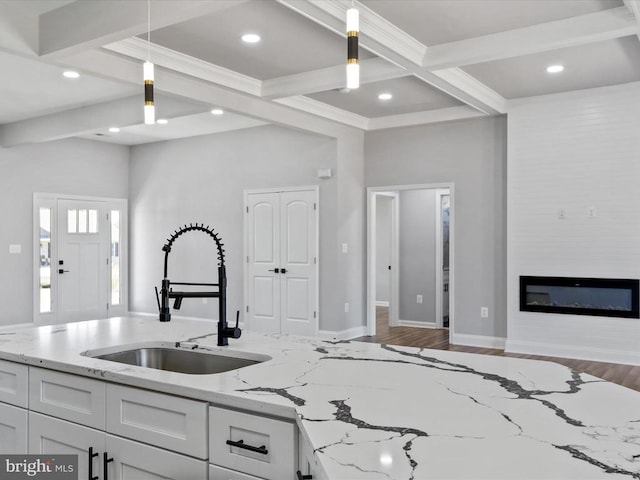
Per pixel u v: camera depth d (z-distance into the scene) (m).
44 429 2.13
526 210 6.05
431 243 8.29
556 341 5.91
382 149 7.22
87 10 3.53
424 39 4.30
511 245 6.15
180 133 7.84
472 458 1.12
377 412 1.43
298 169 7.13
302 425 1.34
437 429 1.30
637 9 3.44
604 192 5.62
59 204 7.92
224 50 4.54
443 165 6.75
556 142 5.87
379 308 11.20
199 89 5.05
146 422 1.81
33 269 7.59
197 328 2.90
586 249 5.73
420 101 6.20
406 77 5.29
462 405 1.48
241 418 1.57
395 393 1.60
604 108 5.60
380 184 7.25
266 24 3.99
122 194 8.77
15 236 7.39
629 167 5.49
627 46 4.41
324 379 1.77
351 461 1.11
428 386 1.68
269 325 7.37
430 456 1.13
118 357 2.43
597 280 5.66
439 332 7.79
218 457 1.63
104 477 1.92
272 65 4.94
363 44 4.05
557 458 1.12
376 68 4.76
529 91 5.77
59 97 5.88
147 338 2.58
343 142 6.95
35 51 3.77
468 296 6.59
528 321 6.06
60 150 7.92
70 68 4.09
